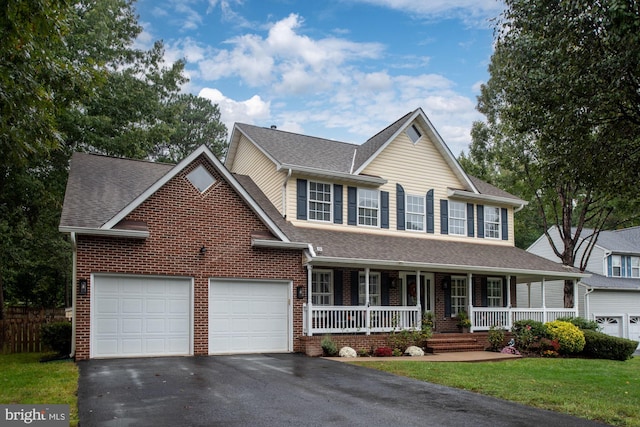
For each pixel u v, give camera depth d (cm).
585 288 3108
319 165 2083
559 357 1927
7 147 1179
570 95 1076
